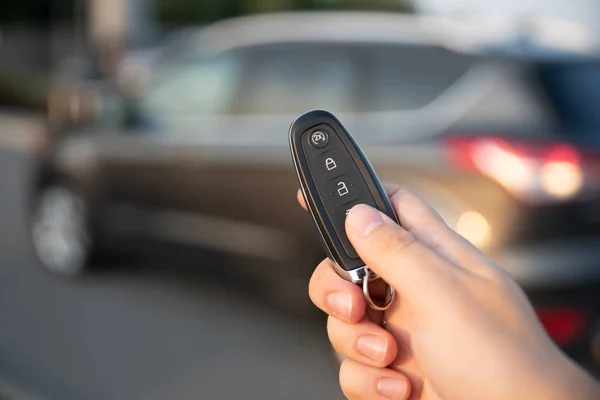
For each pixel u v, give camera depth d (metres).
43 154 5.90
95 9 14.73
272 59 4.65
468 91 3.89
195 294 5.40
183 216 4.96
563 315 3.51
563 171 3.51
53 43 21.72
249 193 4.52
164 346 4.51
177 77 5.17
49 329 4.78
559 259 3.50
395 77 4.14
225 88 4.82
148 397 3.87
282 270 4.40
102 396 3.87
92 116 5.60
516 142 3.58
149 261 5.36
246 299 5.20
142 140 5.21
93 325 4.86
